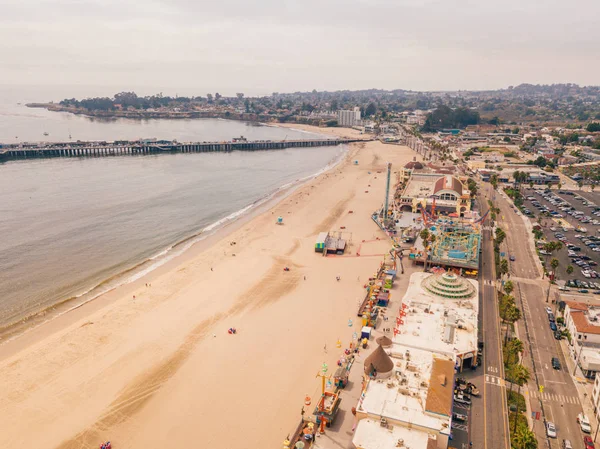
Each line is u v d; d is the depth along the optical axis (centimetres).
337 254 19200
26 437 9325
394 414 8881
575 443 9025
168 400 10450
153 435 9456
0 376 11119
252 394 10675
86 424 9706
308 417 9762
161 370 11469
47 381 10988
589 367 10969
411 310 13088
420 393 9475
